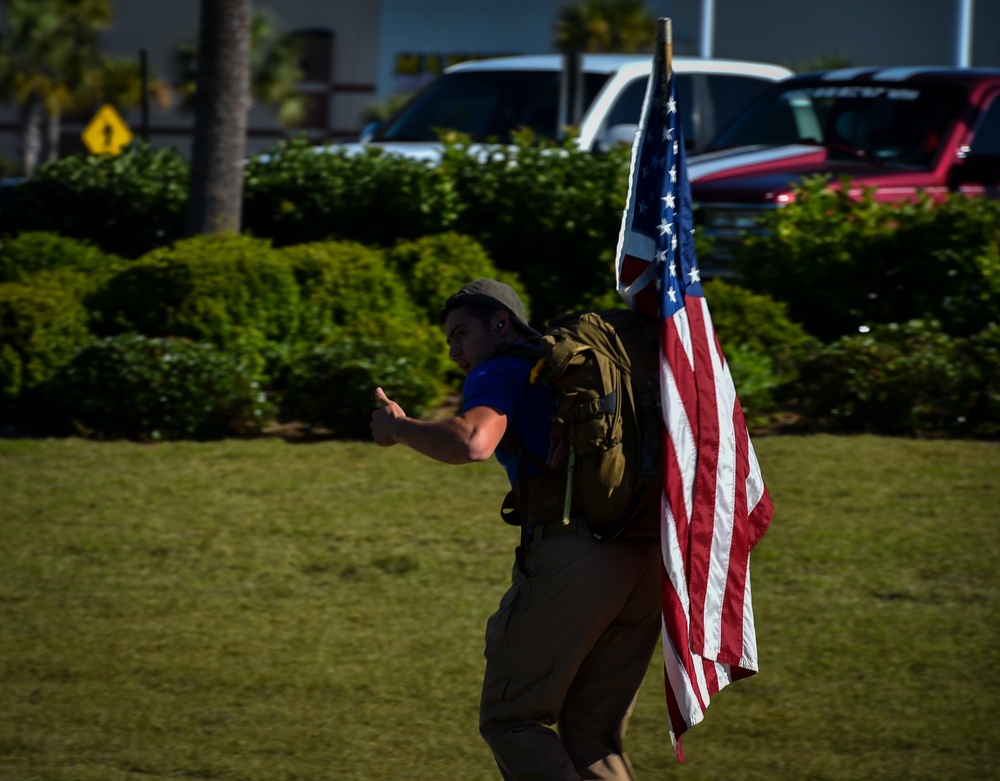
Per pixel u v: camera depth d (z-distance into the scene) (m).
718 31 90.75
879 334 32.81
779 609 21.20
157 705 18.20
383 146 44.50
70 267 36.94
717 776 16.39
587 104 46.44
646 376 13.42
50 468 27.92
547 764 13.36
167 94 107.06
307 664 19.42
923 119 41.50
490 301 14.02
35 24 104.19
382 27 101.75
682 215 13.93
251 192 39.44
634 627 14.07
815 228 36.41
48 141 113.25
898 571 22.62
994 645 19.88
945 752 16.84
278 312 33.94
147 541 23.97
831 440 30.03
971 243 35.56
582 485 12.98
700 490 13.37
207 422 30.41
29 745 17.06
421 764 16.73
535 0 99.25
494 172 38.00
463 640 20.27
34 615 21.03
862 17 87.12
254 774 16.44
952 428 30.86
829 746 17.06
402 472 27.80
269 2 102.75
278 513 25.34
